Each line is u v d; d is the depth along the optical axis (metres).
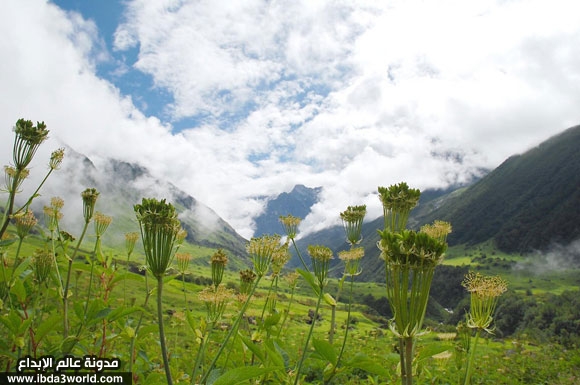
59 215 6.43
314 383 8.04
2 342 4.35
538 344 28.80
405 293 3.54
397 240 3.57
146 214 3.41
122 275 6.50
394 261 3.55
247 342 4.65
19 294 5.08
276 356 4.44
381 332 26.48
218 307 4.66
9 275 5.03
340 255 5.82
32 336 4.48
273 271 6.39
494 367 17.78
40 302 6.21
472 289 4.77
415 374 6.06
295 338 13.75
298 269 5.14
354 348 19.62
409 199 4.72
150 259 3.40
